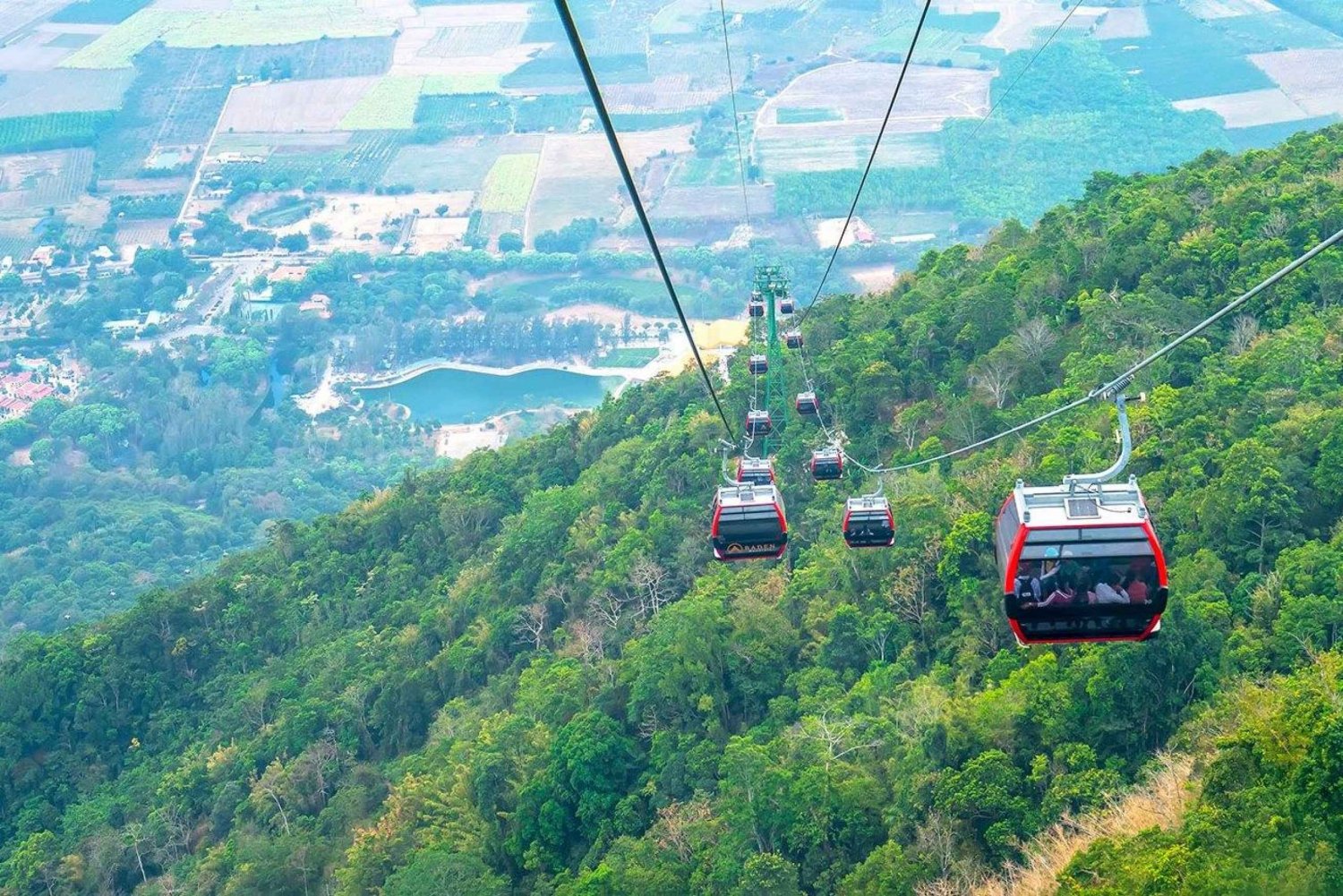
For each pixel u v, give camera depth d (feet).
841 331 368.27
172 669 372.79
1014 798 167.32
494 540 369.09
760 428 259.80
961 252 413.18
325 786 292.81
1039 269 330.54
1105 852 137.80
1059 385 287.28
